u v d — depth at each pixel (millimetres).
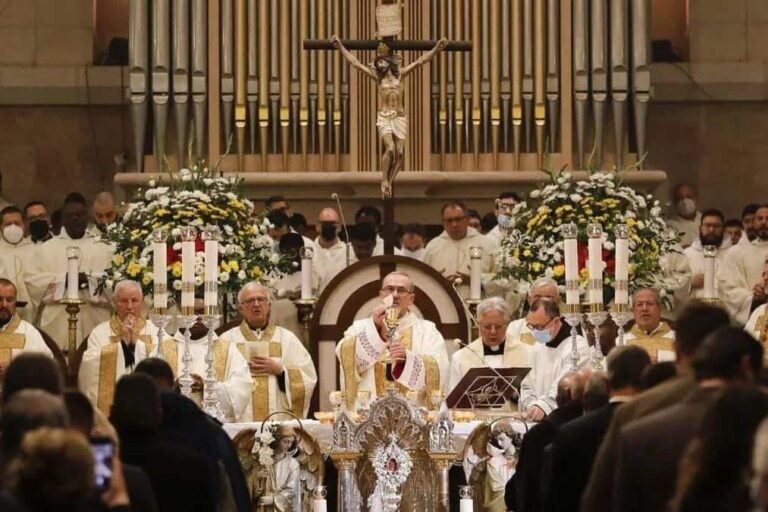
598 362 25984
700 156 44750
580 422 18688
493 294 35969
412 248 37094
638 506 15297
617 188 33188
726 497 13016
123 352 29719
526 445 21328
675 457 15117
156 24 41438
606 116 41938
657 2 45312
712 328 16297
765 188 44781
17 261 36562
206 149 41906
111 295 34719
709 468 13078
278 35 41750
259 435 25641
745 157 44812
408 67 31062
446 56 41844
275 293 34250
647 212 33438
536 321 28016
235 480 19953
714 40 44969
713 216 38031
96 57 44656
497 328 29297
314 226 40562
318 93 41719
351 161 41625
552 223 32875
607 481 16141
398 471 25812
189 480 17688
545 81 41781
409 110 41656
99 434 15711
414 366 28250
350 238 37219
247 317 30469
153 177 40688
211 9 41656
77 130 44438
